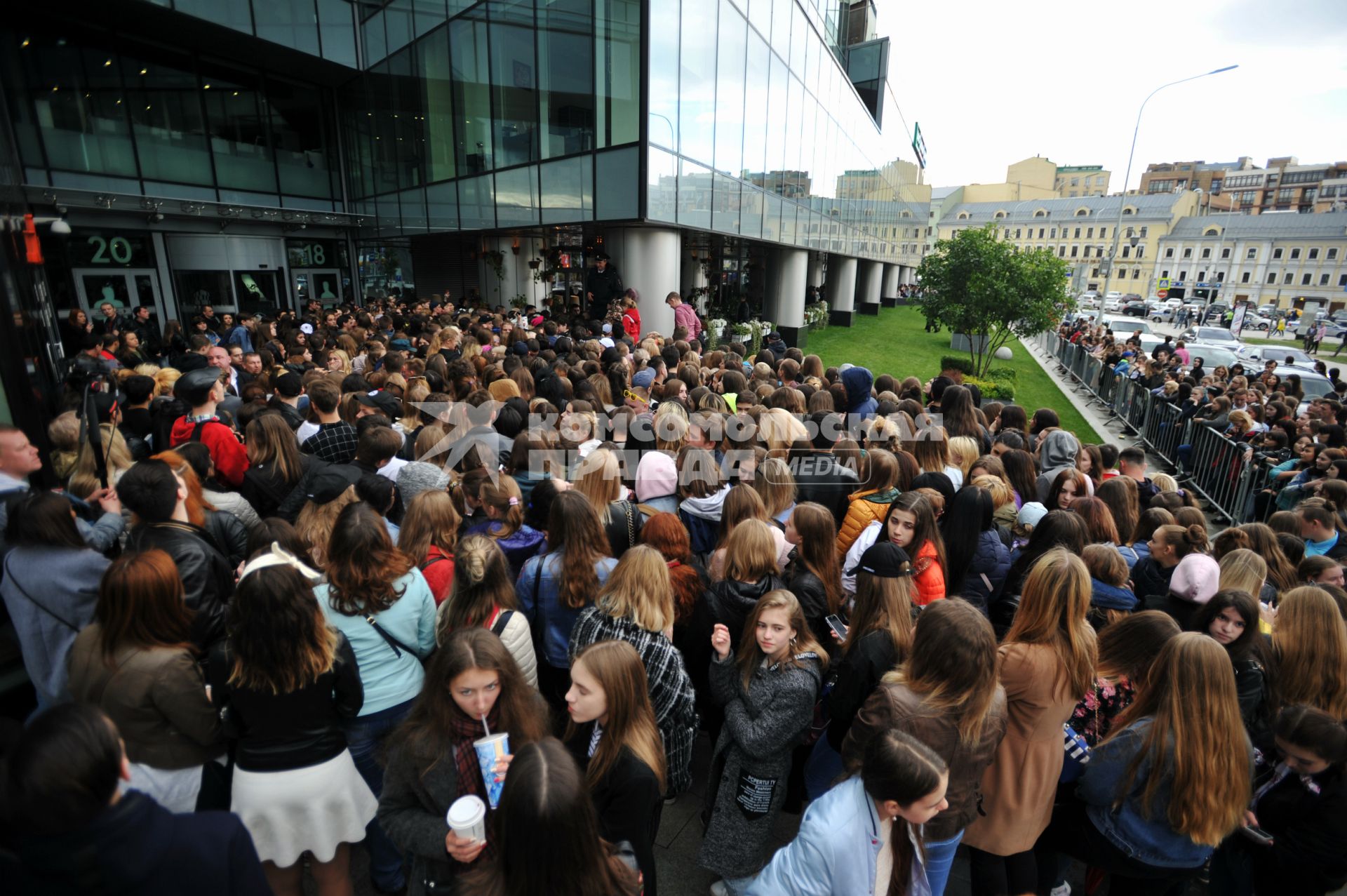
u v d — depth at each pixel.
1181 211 110.00
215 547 3.65
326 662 2.37
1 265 3.90
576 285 18.70
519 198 15.20
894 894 2.10
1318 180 144.50
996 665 2.35
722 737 2.93
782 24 18.20
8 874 1.45
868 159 31.92
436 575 3.32
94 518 3.78
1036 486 5.50
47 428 4.37
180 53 16.91
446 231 17.80
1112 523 4.38
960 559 3.96
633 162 12.50
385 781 2.23
